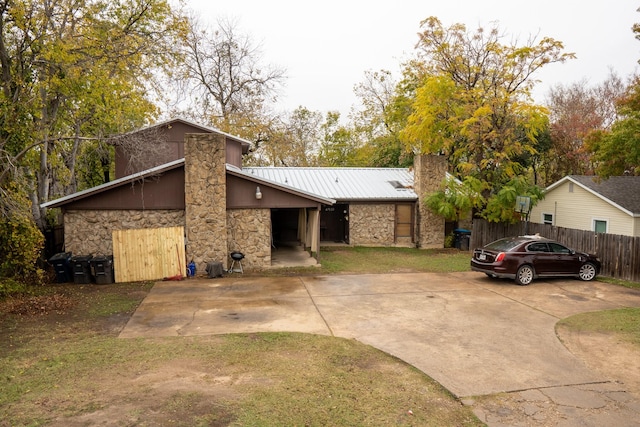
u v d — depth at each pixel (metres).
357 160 44.56
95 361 7.34
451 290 13.41
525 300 12.21
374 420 5.59
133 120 21.73
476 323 10.05
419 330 9.52
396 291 13.26
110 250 15.53
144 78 17.81
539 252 14.41
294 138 39.66
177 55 17.59
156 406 5.64
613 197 20.20
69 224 15.34
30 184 16.11
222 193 15.67
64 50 13.44
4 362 7.30
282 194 16.64
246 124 34.62
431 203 22.02
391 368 7.37
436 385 6.78
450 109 23.17
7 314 10.45
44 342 8.46
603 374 7.31
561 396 6.50
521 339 8.99
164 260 14.99
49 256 16.78
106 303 11.68
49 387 6.27
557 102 39.41
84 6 15.12
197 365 7.19
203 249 15.65
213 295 12.70
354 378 6.88
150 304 11.62
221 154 15.60
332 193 22.84
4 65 12.87
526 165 32.12
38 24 13.40
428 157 22.95
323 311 10.99
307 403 5.91
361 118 42.03
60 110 17.12
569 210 23.02
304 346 8.27
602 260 16.05
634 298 12.51
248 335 8.98
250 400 5.88
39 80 14.16
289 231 24.61
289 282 14.52
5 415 5.40
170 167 15.66
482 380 7.00
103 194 15.48
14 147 13.74
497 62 22.55
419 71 26.39
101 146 17.28
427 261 18.89
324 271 16.39
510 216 21.14
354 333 9.27
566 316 10.66
